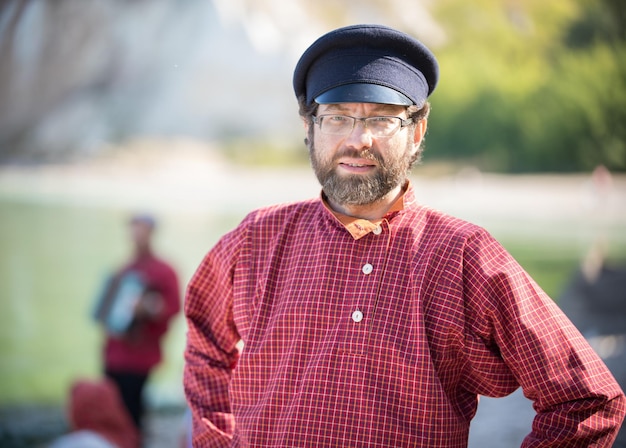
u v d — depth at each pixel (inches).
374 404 56.6
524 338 57.5
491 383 59.4
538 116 716.7
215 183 653.3
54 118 660.7
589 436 56.5
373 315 57.9
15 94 648.4
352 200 59.6
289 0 720.3
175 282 217.5
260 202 615.2
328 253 60.5
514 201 631.2
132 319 210.5
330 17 717.9
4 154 641.0
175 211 575.2
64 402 280.8
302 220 64.1
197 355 69.0
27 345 346.3
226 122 717.9
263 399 60.1
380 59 59.7
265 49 724.7
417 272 58.6
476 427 162.2
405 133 60.2
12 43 639.1
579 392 56.9
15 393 287.0
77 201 579.5
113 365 212.2
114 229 526.9
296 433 57.5
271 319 61.2
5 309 390.6
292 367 59.0
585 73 715.4
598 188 659.4
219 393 67.4
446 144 722.8
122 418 128.2
